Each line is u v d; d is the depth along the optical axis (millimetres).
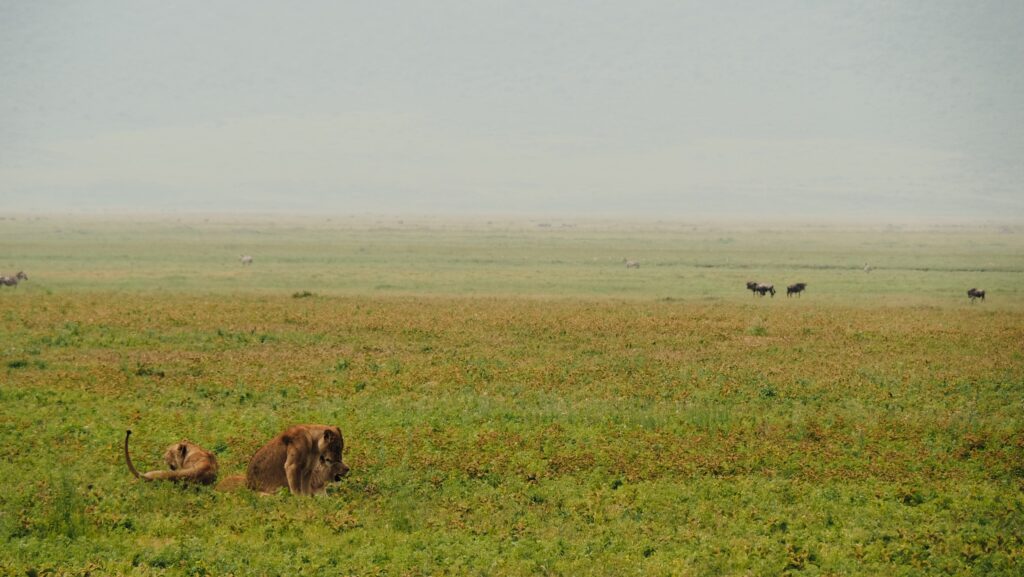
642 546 25172
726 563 24109
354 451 33281
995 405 44156
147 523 25859
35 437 34156
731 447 35062
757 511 28125
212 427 36688
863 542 25812
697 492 30031
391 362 52188
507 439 35562
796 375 50250
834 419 40312
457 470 31562
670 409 41531
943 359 56562
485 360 53656
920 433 38438
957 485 31375
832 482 31609
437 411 40219
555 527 26531
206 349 56344
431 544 25062
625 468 32156
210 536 25172
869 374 50812
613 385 46625
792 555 24578
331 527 25922
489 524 26656
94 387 43844
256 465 28734
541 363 52938
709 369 51562
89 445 33531
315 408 40750
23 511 26469
